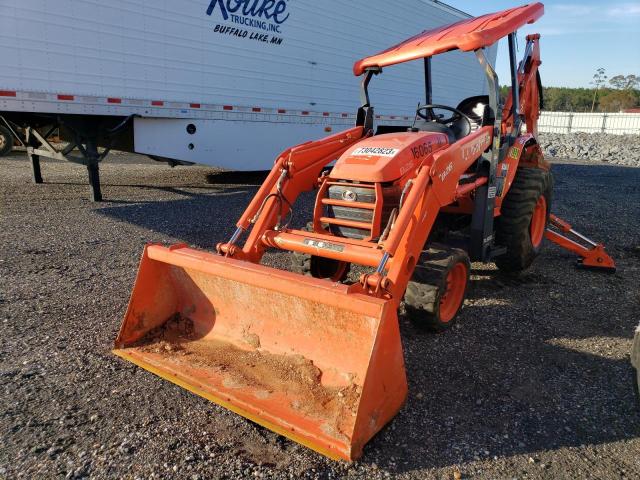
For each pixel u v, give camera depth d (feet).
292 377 9.50
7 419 8.79
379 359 8.05
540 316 14.17
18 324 12.48
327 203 12.28
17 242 19.43
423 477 7.78
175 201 28.25
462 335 12.73
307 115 34.40
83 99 23.47
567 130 124.06
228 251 11.41
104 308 13.66
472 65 50.78
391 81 40.40
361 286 8.99
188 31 26.84
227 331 10.92
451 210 15.79
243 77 29.99
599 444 8.71
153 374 10.43
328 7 34.09
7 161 41.57
